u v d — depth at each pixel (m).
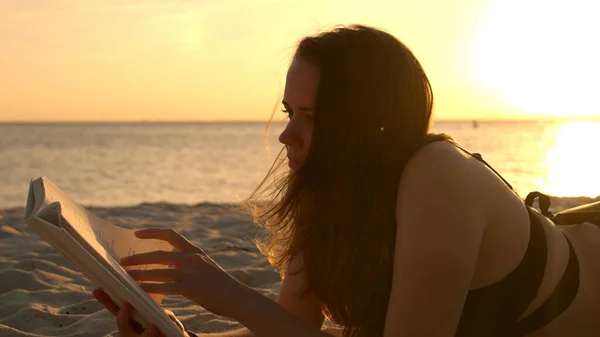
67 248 1.34
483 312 1.62
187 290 1.54
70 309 3.39
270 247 1.99
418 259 1.49
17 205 13.64
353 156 1.60
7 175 22.80
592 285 1.73
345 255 1.65
